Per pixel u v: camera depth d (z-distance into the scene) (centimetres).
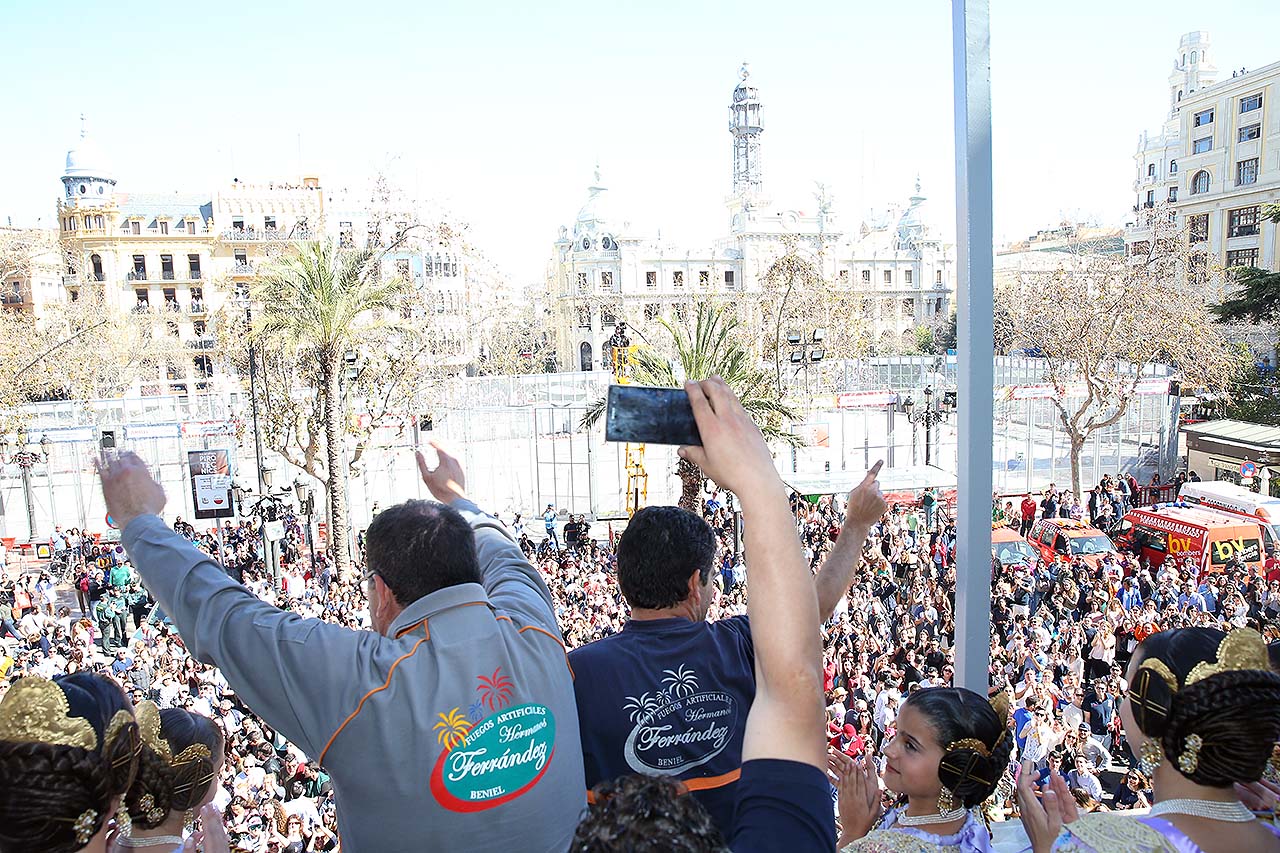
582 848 112
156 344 6191
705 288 8162
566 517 3189
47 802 152
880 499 271
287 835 805
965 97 267
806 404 3066
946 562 1941
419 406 3084
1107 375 3028
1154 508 2197
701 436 137
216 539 2503
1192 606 1517
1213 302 3803
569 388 3912
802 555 133
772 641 129
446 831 182
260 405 2719
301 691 183
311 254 2281
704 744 233
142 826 203
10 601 1955
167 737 220
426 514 208
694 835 109
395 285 2403
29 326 4100
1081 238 7750
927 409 3141
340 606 1712
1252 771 179
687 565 244
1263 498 2169
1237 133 4547
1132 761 1056
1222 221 4622
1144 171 5922
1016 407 3816
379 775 180
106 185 7406
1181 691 184
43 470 3444
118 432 2923
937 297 9681
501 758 188
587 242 9044
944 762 240
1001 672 1245
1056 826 228
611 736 230
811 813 119
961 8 267
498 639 198
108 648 1780
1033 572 1816
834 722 1020
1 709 158
